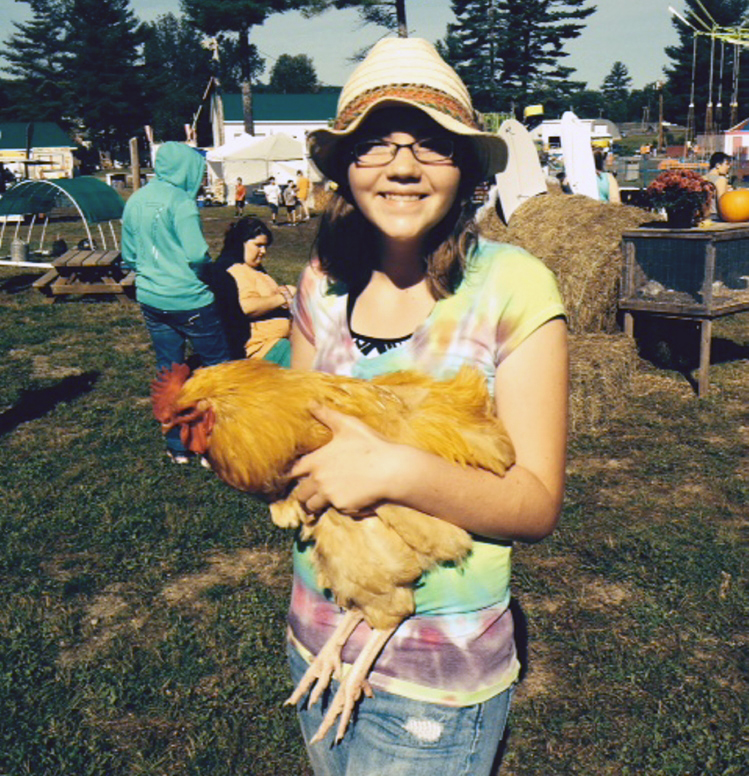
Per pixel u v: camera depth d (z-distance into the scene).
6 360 9.70
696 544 4.90
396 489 1.54
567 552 4.86
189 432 1.74
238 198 30.95
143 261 6.23
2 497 5.82
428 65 1.71
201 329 6.29
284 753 3.39
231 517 5.44
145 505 5.64
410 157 1.67
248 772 3.30
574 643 4.00
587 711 3.56
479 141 1.69
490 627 1.75
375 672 1.77
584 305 8.55
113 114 79.38
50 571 4.86
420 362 1.78
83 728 3.55
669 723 3.47
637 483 5.81
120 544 5.13
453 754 1.75
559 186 17.72
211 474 6.16
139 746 3.46
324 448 1.61
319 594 1.88
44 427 7.40
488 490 1.57
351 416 1.65
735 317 10.80
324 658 1.84
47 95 82.19
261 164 36.44
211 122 56.12
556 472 1.68
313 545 1.82
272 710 3.62
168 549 5.05
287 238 22.98
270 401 1.69
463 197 1.78
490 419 1.72
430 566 1.69
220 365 1.83
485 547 1.71
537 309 1.70
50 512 5.59
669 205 8.12
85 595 4.59
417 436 1.66
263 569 4.83
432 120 1.68
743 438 6.62
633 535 5.02
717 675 3.77
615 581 4.54
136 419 7.47
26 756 3.38
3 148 52.62
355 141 1.72
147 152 82.75
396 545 1.66
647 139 85.62
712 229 7.73
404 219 1.70
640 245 8.06
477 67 65.75
